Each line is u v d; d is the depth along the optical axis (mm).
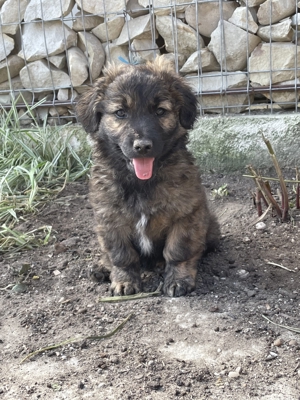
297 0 1044
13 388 543
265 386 525
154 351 584
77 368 566
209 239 805
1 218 945
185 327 625
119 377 547
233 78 1094
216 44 1088
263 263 786
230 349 582
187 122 729
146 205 708
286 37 1053
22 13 1172
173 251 728
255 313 650
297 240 847
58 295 725
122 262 735
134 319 647
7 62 1149
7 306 705
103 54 1159
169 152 714
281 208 918
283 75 1068
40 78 1180
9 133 1108
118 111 693
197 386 529
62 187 1041
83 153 1141
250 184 1048
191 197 712
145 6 1105
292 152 1046
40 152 1120
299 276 746
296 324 627
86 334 625
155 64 753
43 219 953
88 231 914
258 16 1070
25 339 627
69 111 1189
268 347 583
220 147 1081
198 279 749
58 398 522
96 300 702
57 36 1156
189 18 1097
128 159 685
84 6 1135
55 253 845
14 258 837
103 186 723
